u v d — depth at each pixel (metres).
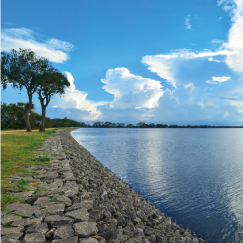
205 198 10.79
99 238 4.00
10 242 3.57
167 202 10.21
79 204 5.42
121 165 19.58
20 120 64.62
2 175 7.94
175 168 18.47
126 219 5.89
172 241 5.24
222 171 17.44
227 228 7.63
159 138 68.31
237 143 49.22
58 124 147.00
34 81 38.09
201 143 48.84
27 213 4.73
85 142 46.91
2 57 35.81
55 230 4.05
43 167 9.85
